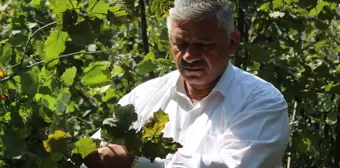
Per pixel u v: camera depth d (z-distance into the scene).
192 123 2.41
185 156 2.22
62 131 1.77
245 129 2.29
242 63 3.73
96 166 1.88
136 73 3.61
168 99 2.49
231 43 2.41
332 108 4.00
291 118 4.07
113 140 1.77
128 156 1.89
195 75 2.34
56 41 1.98
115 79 3.61
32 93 1.94
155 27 4.51
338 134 4.10
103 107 3.89
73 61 3.04
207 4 2.26
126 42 4.45
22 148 1.82
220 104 2.38
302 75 3.84
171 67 3.52
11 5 4.26
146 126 1.77
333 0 3.60
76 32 1.92
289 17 3.84
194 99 2.44
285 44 3.90
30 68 2.03
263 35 3.89
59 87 2.12
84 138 1.79
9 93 1.95
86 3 1.97
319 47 4.18
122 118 1.76
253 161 2.24
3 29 3.79
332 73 3.95
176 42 2.32
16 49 2.79
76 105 3.90
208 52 2.30
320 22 3.95
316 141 3.78
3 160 1.87
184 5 2.27
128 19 2.00
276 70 3.70
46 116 1.94
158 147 1.76
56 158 1.78
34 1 2.74
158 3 1.98
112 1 2.04
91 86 2.17
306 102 3.89
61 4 1.91
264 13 3.84
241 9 3.56
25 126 1.90
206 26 2.26
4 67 2.03
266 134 2.29
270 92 2.38
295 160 4.08
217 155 2.25
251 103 2.34
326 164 4.13
